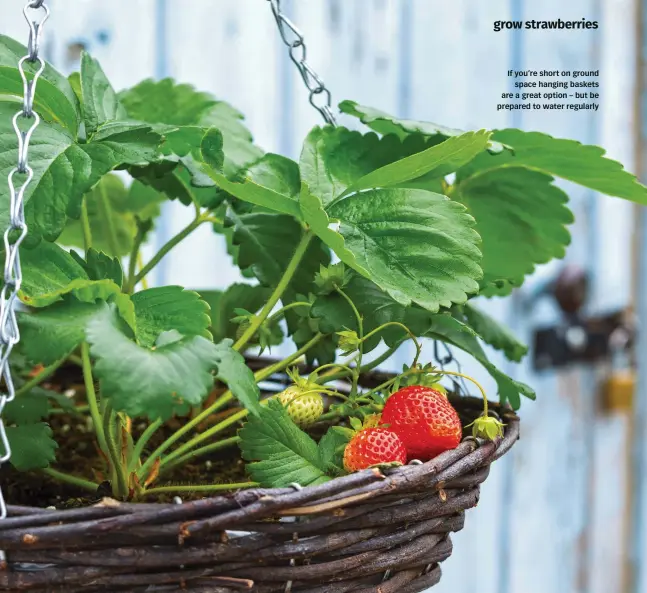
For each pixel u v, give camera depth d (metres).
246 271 1.04
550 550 1.87
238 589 0.59
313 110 1.58
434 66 1.66
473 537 1.80
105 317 0.63
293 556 0.59
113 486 0.77
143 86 1.02
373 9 1.61
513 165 0.92
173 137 0.88
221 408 1.01
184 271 1.53
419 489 0.62
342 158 0.81
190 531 0.55
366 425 0.75
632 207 1.87
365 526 0.61
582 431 1.88
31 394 0.84
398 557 0.64
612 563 1.95
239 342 0.79
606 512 1.93
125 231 1.18
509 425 0.77
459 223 0.72
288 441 0.71
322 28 1.57
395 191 0.75
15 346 0.90
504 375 0.83
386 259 0.71
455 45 1.68
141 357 0.58
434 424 0.71
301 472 0.71
